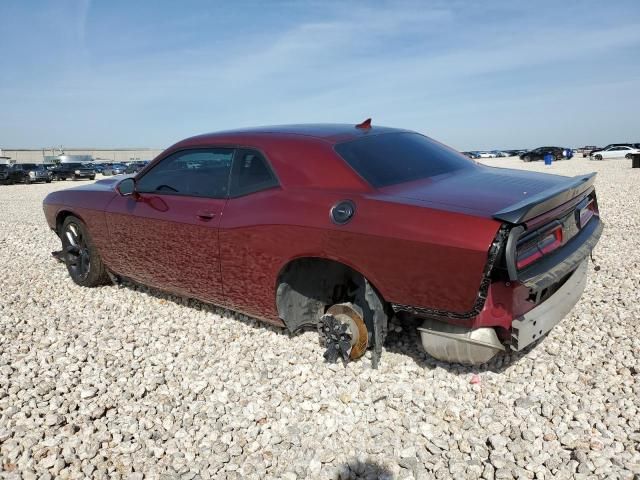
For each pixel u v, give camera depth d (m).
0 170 33.00
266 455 2.59
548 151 46.97
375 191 3.06
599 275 5.09
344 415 2.89
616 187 14.77
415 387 3.13
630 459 2.41
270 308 3.53
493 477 2.37
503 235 2.53
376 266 2.87
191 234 3.83
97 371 3.49
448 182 3.25
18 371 3.52
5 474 2.48
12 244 8.27
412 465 2.46
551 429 2.68
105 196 4.78
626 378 3.12
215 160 3.86
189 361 3.61
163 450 2.64
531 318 2.80
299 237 3.17
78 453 2.63
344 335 3.30
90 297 5.05
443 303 2.71
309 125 3.94
